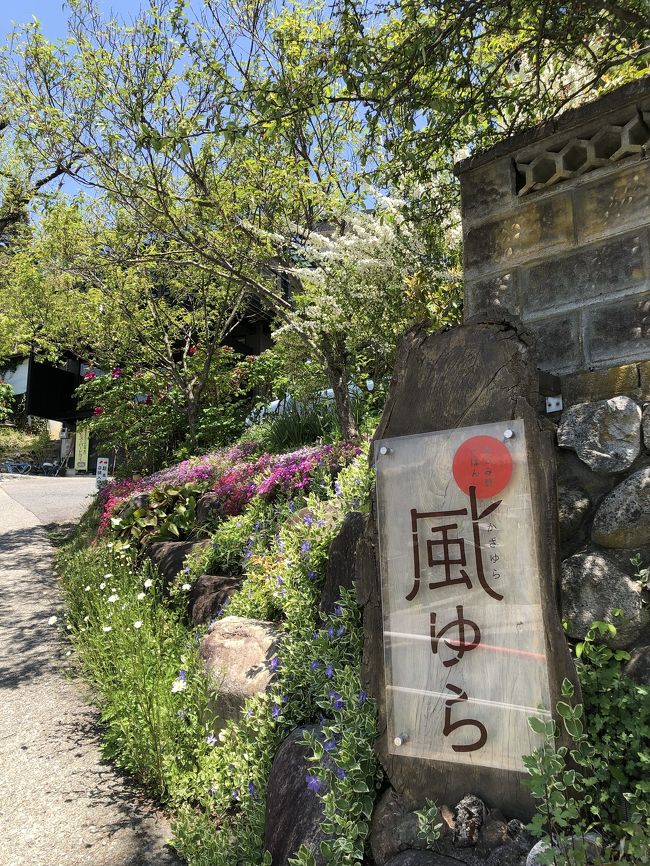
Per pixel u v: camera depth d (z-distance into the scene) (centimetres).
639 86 203
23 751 339
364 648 215
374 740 207
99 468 1074
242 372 1047
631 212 210
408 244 416
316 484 460
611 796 165
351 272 455
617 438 196
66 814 281
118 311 962
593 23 263
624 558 188
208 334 991
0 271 1012
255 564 404
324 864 196
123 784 306
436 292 410
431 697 196
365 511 301
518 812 178
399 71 279
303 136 526
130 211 634
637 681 174
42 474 2503
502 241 243
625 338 208
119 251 760
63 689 420
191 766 290
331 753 208
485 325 208
